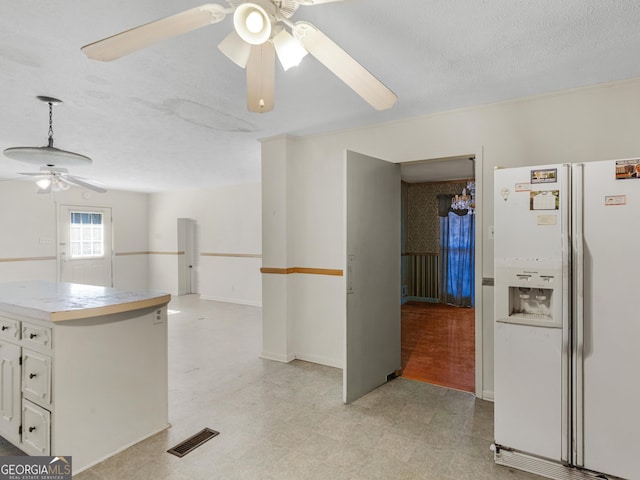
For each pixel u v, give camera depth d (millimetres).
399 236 3436
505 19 1755
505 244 2072
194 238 8281
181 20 1202
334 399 2904
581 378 1883
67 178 3564
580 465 1892
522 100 2768
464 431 2428
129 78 2361
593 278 1864
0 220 6223
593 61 2191
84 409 2033
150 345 2385
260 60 1417
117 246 7910
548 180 1964
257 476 1968
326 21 1770
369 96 1612
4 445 2252
